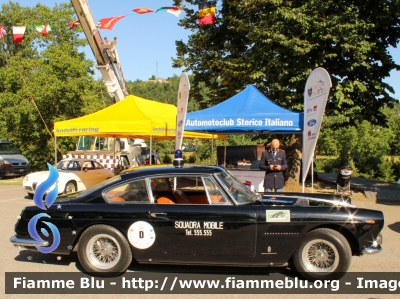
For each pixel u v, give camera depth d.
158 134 10.86
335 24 12.82
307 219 5.02
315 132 7.91
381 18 13.84
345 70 13.86
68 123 11.24
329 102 14.26
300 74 13.54
